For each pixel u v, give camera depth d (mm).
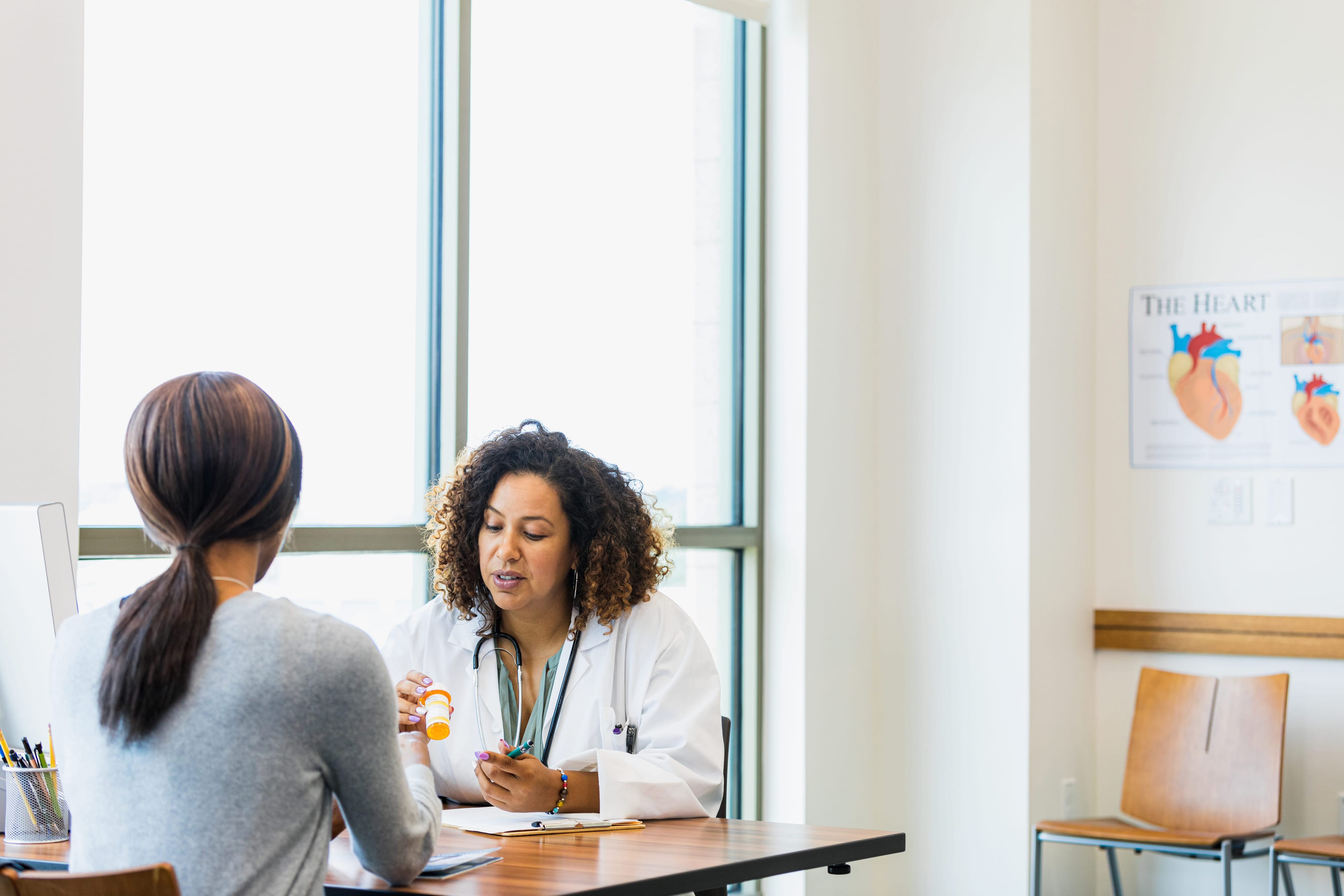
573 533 2094
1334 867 2930
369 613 2801
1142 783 3486
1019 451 3482
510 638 2125
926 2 3701
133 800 1175
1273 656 3502
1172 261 3705
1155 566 3697
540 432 2160
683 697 2049
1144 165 3748
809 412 3539
